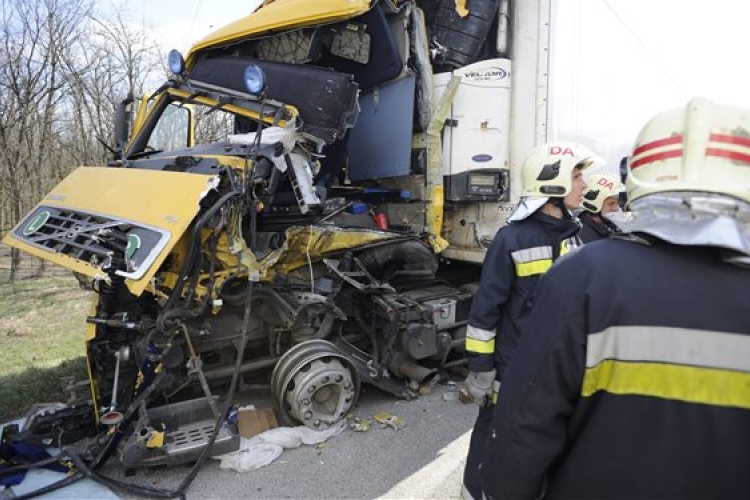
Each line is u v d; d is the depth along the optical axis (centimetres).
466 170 464
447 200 475
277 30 423
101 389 337
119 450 312
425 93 453
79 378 430
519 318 237
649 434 113
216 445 311
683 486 109
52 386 420
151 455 298
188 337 327
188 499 287
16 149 1119
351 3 389
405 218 476
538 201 237
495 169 464
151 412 323
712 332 108
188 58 488
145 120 512
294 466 323
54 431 336
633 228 121
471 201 484
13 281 955
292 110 376
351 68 477
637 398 114
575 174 246
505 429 132
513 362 135
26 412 383
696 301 110
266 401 407
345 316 404
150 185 358
